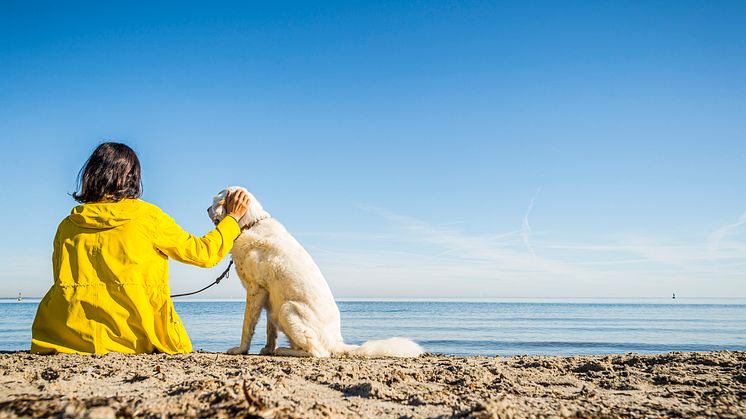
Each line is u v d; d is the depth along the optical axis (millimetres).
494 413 2281
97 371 3273
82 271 4117
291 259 5070
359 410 2498
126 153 4449
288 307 4910
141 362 3680
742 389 3184
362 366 3988
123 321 4160
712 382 3400
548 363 4258
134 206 4289
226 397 2365
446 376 3545
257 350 10531
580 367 4082
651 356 4656
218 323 21125
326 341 4902
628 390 3197
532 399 2844
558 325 21828
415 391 2992
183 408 2191
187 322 21953
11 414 2080
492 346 13031
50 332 4129
